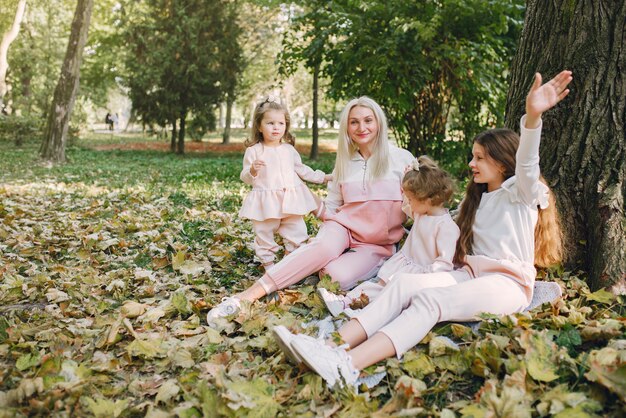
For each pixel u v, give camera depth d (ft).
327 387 6.91
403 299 7.98
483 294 7.99
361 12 28.81
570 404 6.03
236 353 8.04
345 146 11.07
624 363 6.31
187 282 11.61
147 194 24.45
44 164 43.57
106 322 9.32
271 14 66.90
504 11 25.99
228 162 50.37
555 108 10.45
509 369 6.82
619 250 9.34
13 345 8.19
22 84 79.77
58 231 16.39
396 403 6.41
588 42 10.05
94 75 80.28
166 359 7.94
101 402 6.59
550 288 8.87
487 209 8.96
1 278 11.86
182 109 62.23
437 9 26.63
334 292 9.98
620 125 9.86
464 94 29.09
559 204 10.23
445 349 7.51
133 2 59.98
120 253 14.26
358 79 30.04
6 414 6.31
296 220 11.93
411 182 9.14
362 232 10.71
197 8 59.21
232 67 62.08
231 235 15.51
